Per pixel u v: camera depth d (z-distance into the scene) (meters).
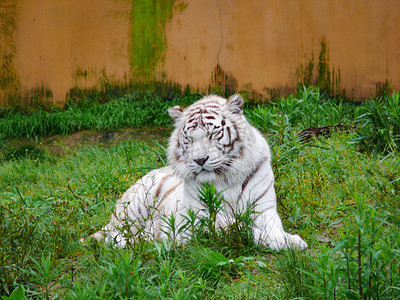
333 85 16.52
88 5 17.67
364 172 7.72
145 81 17.59
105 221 7.21
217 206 5.50
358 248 3.91
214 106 5.92
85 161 11.52
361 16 16.27
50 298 4.96
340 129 10.64
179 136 6.02
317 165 8.12
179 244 5.74
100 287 4.43
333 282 3.88
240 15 16.91
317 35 16.50
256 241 5.54
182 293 4.14
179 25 17.31
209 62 17.23
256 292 4.55
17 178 10.82
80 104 17.84
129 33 17.55
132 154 11.51
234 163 5.75
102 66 17.78
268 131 10.66
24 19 17.94
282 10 16.62
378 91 16.36
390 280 4.08
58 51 17.91
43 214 7.31
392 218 5.58
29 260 5.57
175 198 6.45
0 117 17.75
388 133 8.64
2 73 18.06
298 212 6.48
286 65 16.73
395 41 16.19
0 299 4.57
